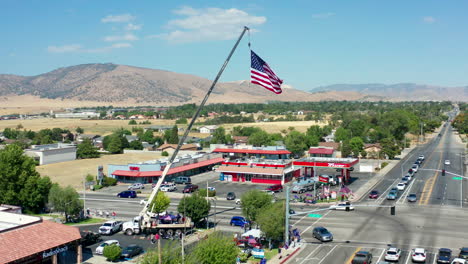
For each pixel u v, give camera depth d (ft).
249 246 189.57
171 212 246.27
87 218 252.62
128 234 218.18
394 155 528.22
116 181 380.99
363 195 314.35
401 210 263.70
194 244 193.98
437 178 386.52
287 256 178.40
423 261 167.94
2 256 140.97
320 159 381.40
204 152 520.42
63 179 391.86
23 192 256.93
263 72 157.69
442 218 241.76
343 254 180.65
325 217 249.34
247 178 382.63
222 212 263.29
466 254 170.19
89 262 175.52
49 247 156.76
